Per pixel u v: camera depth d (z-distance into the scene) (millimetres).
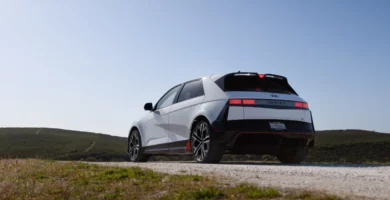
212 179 4980
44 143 81625
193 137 8500
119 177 5898
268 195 3938
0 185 6098
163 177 5570
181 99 9344
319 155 38531
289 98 8047
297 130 7906
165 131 9641
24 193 5602
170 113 9484
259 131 7617
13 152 70688
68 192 5418
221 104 7906
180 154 9078
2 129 98562
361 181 4707
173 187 4859
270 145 7781
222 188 4410
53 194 5445
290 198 3766
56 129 107062
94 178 6023
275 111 7836
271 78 8477
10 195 5562
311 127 8188
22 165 8297
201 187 4570
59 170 7027
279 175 5375
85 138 90500
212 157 7941
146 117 10531
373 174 5375
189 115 8742
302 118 8062
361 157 38188
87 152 71062
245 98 7770
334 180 4820
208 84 8547
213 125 7855
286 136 7758
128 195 4859
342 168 6305
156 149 9938
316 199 3621
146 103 10242
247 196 4016
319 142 47688
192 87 9125
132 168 6406
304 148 8359
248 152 7895
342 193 3863
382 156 38719
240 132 7602
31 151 72375
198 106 8516
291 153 8570
